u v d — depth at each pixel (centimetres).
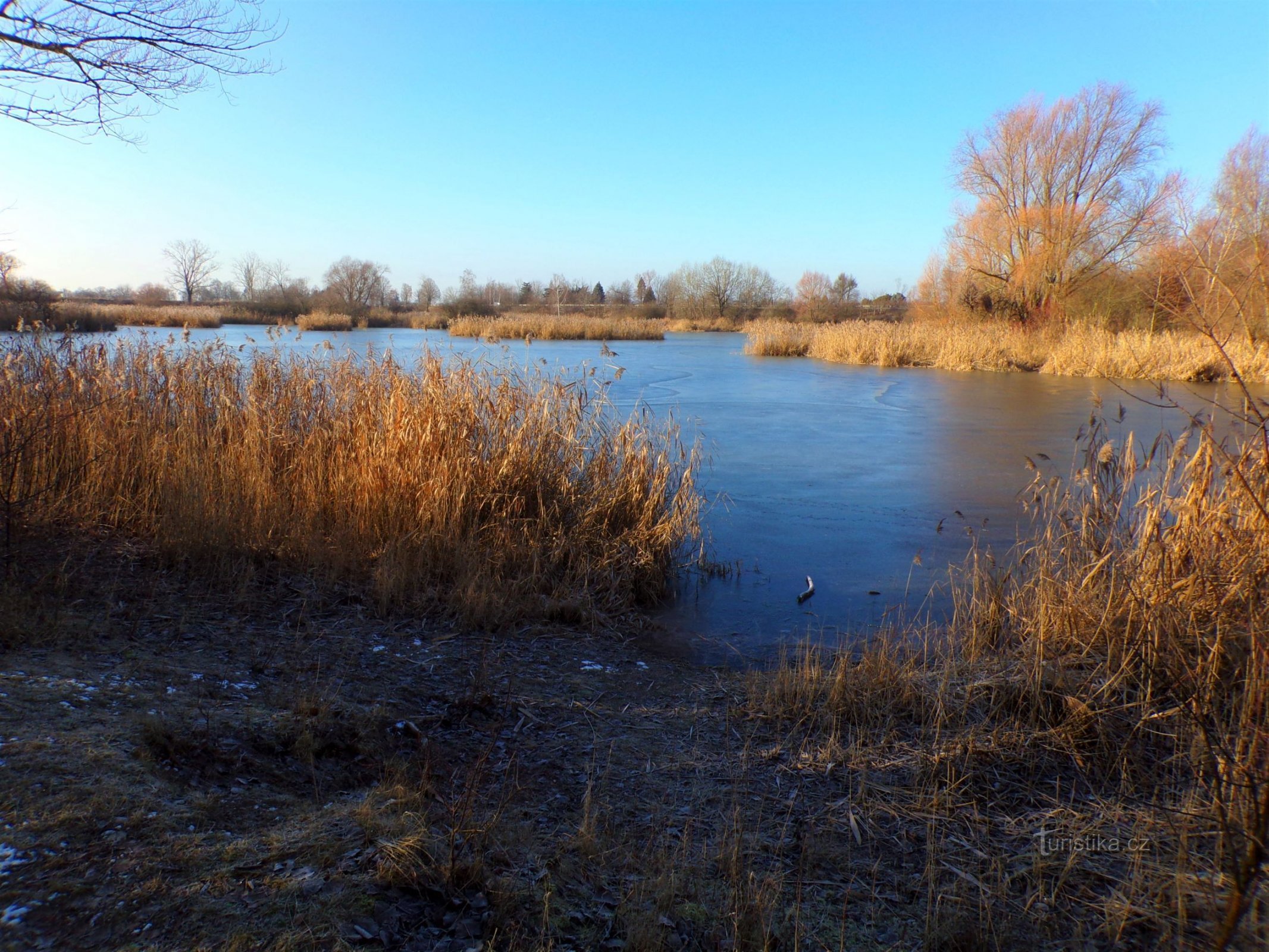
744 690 537
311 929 262
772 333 3725
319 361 948
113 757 338
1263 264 377
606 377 2311
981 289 3794
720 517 1012
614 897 313
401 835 318
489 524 743
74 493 711
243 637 531
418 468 752
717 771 429
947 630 636
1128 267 3272
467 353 1441
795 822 383
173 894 269
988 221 3697
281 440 776
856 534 942
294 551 684
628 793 400
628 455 838
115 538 685
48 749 335
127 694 405
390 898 284
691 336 5619
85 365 859
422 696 483
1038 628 558
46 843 282
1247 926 304
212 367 897
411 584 661
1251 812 314
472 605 625
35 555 611
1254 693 367
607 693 525
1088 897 336
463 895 294
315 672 489
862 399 2155
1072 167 3447
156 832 299
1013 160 3584
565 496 802
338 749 396
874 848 366
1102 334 2880
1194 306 399
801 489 1156
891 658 539
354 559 674
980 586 678
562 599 676
